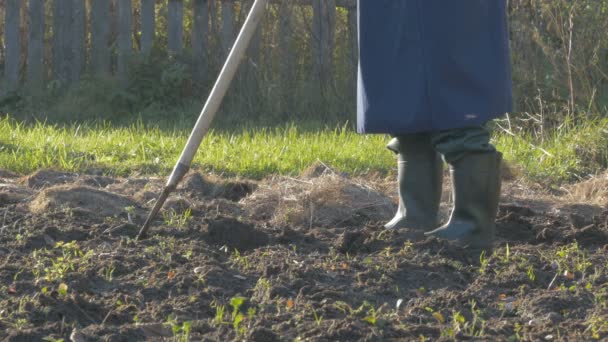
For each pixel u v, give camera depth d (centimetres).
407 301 382
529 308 368
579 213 599
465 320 354
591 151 809
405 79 432
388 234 464
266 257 438
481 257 436
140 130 989
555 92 983
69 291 378
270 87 1156
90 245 457
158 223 511
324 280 403
